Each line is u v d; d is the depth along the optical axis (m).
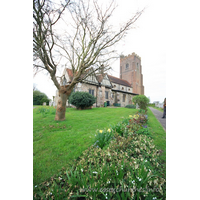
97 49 6.04
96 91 17.67
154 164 2.22
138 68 35.84
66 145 3.27
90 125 5.48
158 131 4.40
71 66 7.02
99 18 5.56
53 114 8.58
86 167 2.13
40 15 4.45
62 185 1.82
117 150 2.58
